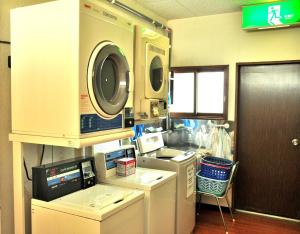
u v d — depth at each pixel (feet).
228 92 12.65
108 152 8.17
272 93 12.24
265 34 11.89
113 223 5.82
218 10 12.13
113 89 6.70
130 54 7.16
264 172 12.52
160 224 7.85
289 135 12.05
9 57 6.63
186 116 13.39
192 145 13.33
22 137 6.19
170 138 13.48
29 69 6.02
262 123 12.46
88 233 5.59
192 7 11.75
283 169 12.21
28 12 5.95
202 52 13.07
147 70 8.34
